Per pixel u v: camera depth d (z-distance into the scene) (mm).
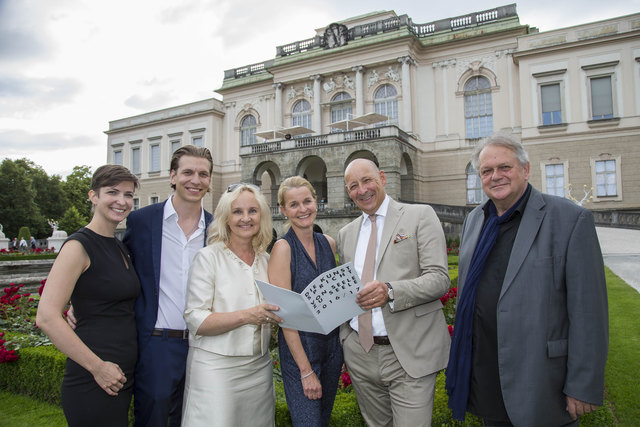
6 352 5102
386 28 27656
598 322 2297
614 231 18125
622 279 9898
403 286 2639
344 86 29266
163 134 37469
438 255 2828
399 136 24062
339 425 3338
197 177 3246
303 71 30391
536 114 24078
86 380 2711
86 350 2588
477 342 2676
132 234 3303
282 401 3754
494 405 2572
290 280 2898
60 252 2725
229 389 2713
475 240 2900
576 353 2299
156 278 3180
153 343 3080
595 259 2365
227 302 2820
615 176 22438
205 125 35250
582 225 2396
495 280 2650
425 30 28234
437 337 2875
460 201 26328
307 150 26203
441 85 27203
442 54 27219
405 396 2744
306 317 2531
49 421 4395
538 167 24016
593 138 22938
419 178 26672
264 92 33500
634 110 22047
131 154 39500
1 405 4820
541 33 24078
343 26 28891
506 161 2602
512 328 2445
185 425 2707
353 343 3000
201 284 2812
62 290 2605
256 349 2826
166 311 3164
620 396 4180
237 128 34781
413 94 27203
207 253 2893
